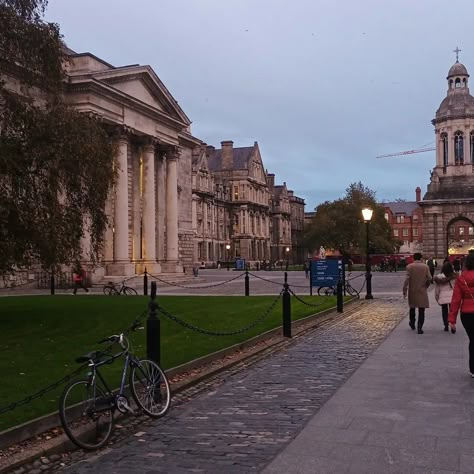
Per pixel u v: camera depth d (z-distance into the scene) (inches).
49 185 642.8
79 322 665.6
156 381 323.0
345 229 3511.3
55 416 284.0
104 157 701.9
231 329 625.3
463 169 3093.0
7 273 719.1
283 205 5374.0
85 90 1494.8
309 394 354.9
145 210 1796.3
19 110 634.2
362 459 235.3
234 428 287.0
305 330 673.0
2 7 642.2
